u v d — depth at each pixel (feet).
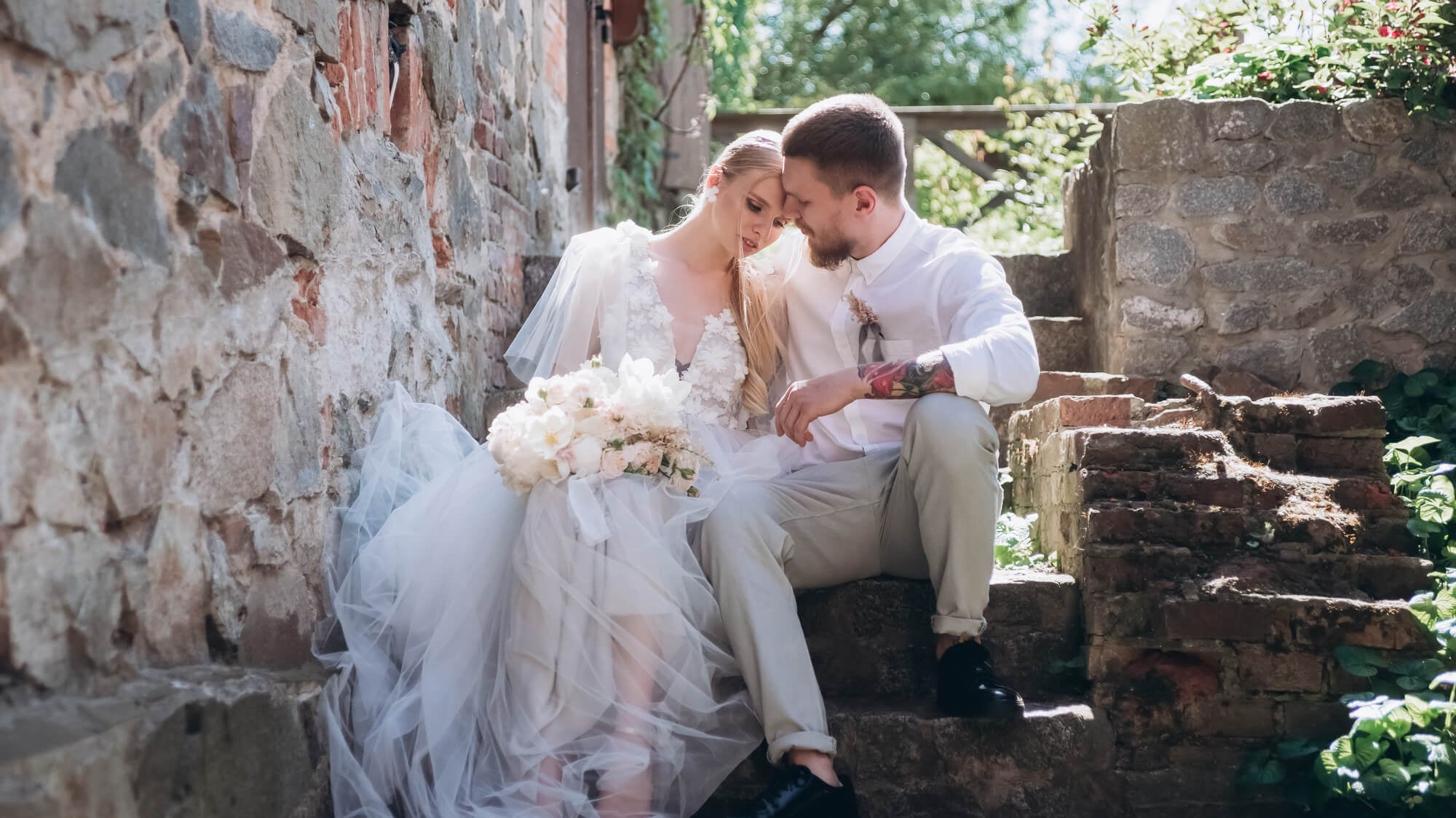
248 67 6.23
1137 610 7.91
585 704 6.82
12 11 4.25
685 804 7.18
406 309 9.04
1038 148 21.17
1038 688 8.45
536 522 6.94
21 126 4.34
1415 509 8.68
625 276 8.47
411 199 9.19
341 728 6.57
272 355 6.51
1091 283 13.85
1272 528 8.22
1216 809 7.68
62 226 4.57
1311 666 7.75
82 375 4.70
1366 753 7.15
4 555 4.22
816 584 8.43
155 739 4.74
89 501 4.77
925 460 7.64
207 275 5.77
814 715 7.03
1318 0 13.24
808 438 7.82
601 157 20.01
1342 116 12.59
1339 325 12.61
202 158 5.71
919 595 8.45
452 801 6.68
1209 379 12.67
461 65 10.90
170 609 5.43
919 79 51.26
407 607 7.12
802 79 53.06
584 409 7.16
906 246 8.66
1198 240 12.72
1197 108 12.69
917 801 7.70
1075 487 8.63
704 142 24.26
